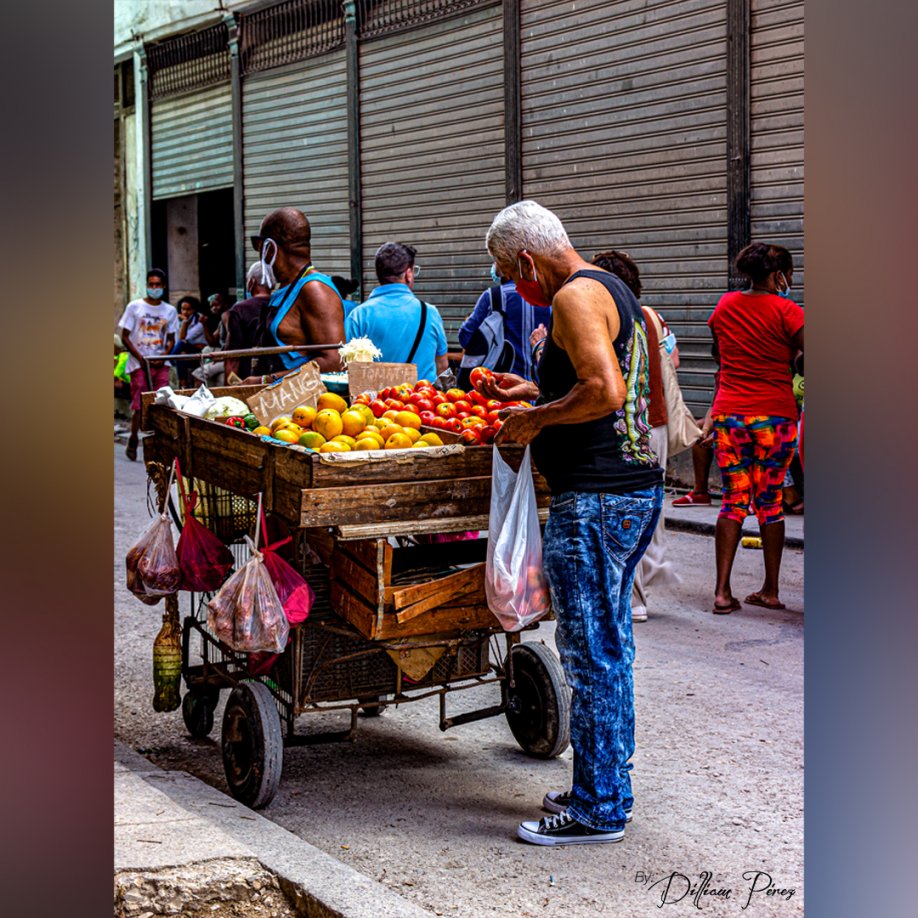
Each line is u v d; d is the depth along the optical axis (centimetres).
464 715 425
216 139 1700
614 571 351
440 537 497
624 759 360
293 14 1490
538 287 360
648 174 1030
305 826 375
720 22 955
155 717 488
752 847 358
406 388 455
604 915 315
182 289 1908
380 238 1376
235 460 397
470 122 1223
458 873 340
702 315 997
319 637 388
